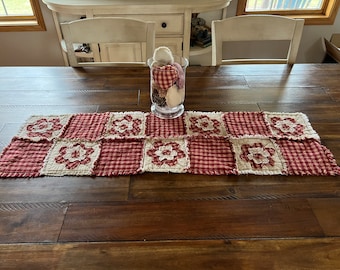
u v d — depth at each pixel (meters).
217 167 0.77
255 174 0.76
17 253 0.58
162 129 0.91
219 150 0.83
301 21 1.24
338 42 2.52
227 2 2.00
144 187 0.72
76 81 1.18
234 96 1.08
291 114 0.98
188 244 0.59
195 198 0.69
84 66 1.29
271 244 0.60
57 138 0.87
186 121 0.94
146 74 1.23
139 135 0.88
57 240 0.60
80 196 0.70
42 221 0.64
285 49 2.59
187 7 1.90
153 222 0.64
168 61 0.90
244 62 1.37
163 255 0.57
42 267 0.56
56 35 2.45
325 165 0.78
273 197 0.70
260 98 1.07
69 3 1.87
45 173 0.75
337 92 1.11
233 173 0.76
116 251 0.58
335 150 0.83
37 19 2.35
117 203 0.68
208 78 1.19
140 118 0.96
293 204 0.68
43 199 0.69
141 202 0.68
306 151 0.83
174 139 0.87
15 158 0.79
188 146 0.84
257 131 0.90
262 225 0.63
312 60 2.65
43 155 0.81
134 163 0.78
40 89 1.12
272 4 2.40
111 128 0.91
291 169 0.77
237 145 0.85
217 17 2.39
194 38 2.26
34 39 2.46
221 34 1.27
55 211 0.66
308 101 1.06
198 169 0.77
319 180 0.74
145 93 1.10
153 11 1.91
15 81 1.17
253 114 0.98
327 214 0.66
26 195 0.70
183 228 0.63
